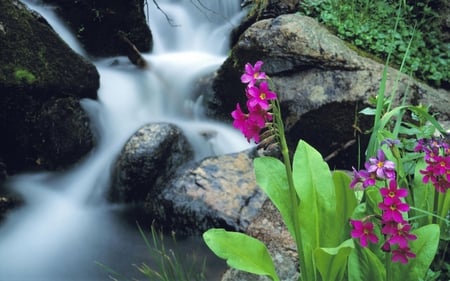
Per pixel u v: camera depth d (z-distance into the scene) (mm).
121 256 3736
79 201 4512
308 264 1833
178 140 4516
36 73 4594
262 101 1604
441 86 4871
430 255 1729
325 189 1861
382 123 1995
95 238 3998
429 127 2342
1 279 3510
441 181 1782
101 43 6242
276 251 2611
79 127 4891
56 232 4078
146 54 6578
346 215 1883
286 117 4590
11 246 3891
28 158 4738
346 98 4316
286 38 4695
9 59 4484
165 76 5812
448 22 5344
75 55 5012
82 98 5031
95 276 3539
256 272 1779
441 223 2092
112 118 5266
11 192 4453
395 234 1536
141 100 5559
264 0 6129
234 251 1805
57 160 4797
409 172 2303
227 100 5312
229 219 3799
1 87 4383
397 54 4891
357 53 4656
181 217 3947
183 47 7098
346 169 4418
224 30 7047
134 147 4344
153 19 6984
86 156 4949
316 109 4402
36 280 3514
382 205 1534
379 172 1552
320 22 5180
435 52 5117
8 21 4582
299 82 4586
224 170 4156
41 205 4391
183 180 4117
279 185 1867
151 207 4180
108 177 4512
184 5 7355
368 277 1760
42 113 4660
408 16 5383
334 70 4504
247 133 1647
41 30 4809
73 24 6047
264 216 2902
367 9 5301
